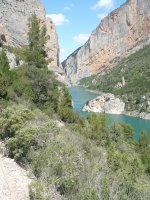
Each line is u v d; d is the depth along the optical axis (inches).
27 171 673.6
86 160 691.4
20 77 1772.9
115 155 837.8
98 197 528.4
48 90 1941.4
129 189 603.2
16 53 2731.3
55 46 6274.6
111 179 603.2
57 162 625.3
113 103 7204.7
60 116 1932.8
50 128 850.8
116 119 6412.4
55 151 669.9
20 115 879.7
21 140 737.6
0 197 529.0
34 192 548.7
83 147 975.6
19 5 4771.2
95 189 539.5
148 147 2534.5
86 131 1711.4
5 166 676.1
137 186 617.3
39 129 783.7
